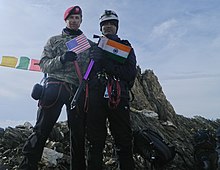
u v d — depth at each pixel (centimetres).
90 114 203
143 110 448
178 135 414
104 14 221
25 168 212
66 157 290
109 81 204
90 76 212
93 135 201
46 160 279
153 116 434
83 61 222
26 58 239
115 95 202
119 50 209
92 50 216
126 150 205
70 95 217
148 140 217
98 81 206
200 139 287
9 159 283
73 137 219
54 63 212
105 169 286
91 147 200
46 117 215
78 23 230
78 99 209
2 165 271
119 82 208
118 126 205
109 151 316
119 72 206
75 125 216
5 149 311
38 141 214
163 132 399
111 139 335
